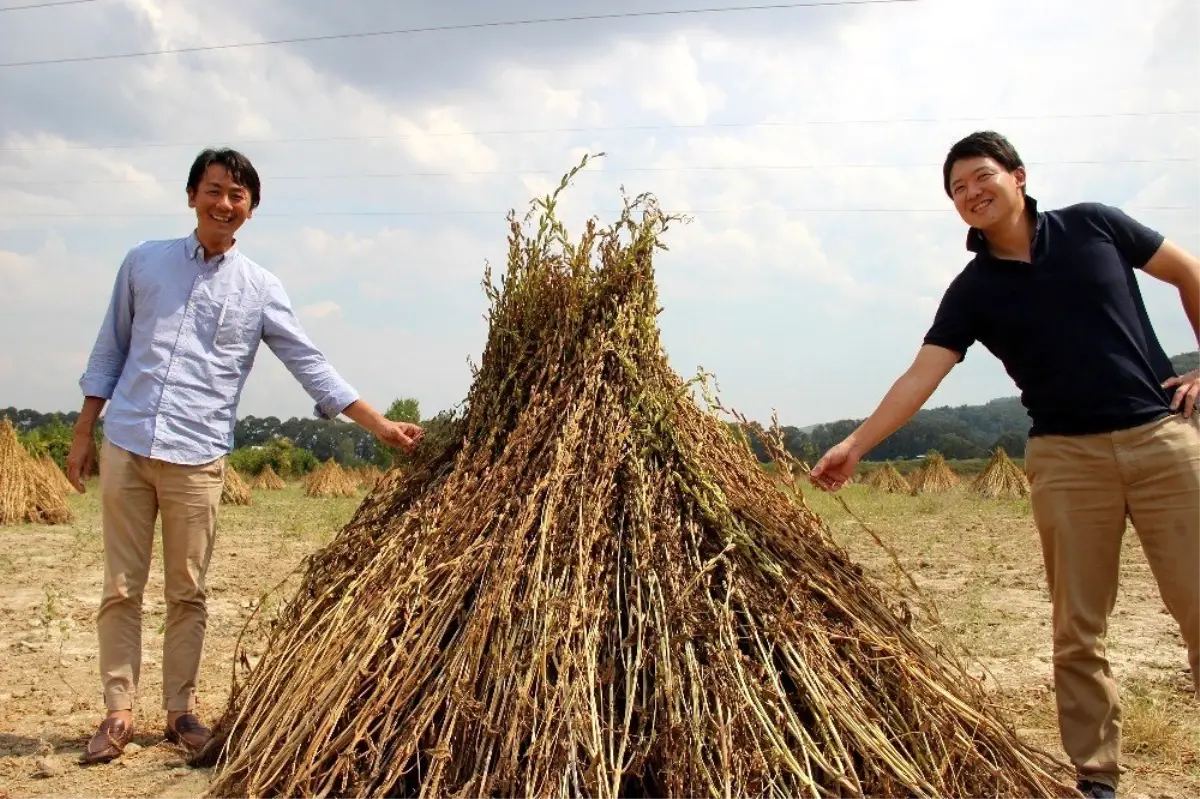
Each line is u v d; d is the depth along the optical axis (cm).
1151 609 714
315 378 411
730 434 379
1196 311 330
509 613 299
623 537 330
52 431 3180
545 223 396
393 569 332
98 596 773
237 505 2223
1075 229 327
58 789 338
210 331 399
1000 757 300
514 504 335
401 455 409
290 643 340
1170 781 361
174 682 394
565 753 262
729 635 297
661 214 391
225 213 396
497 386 387
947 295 354
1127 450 317
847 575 340
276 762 280
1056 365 326
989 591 808
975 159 330
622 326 373
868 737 277
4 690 479
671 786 266
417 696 298
